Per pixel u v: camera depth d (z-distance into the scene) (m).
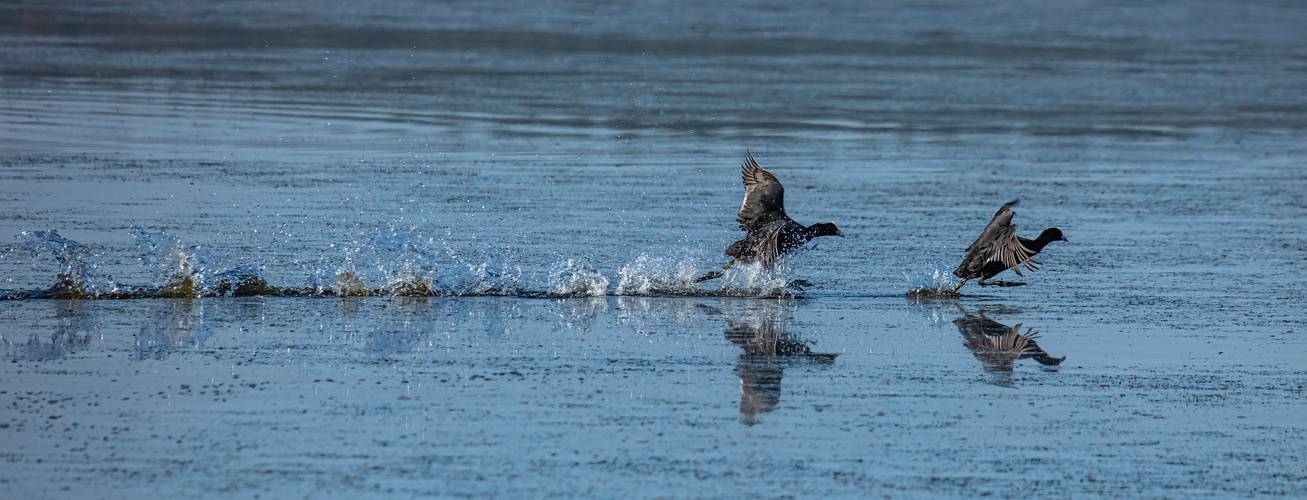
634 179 24.67
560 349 13.09
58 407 10.80
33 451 9.77
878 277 17.16
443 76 41.62
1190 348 13.54
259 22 59.62
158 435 10.18
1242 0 92.56
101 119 30.27
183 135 28.34
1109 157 28.77
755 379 12.10
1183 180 25.81
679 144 29.31
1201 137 32.16
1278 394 11.91
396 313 14.59
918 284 16.78
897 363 12.80
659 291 16.19
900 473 9.71
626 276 16.78
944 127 32.97
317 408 10.94
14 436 10.06
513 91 38.28
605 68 44.75
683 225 20.42
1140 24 70.75
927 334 14.06
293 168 24.62
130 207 20.27
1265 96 40.91
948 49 53.75
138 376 11.76
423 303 15.20
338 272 16.08
